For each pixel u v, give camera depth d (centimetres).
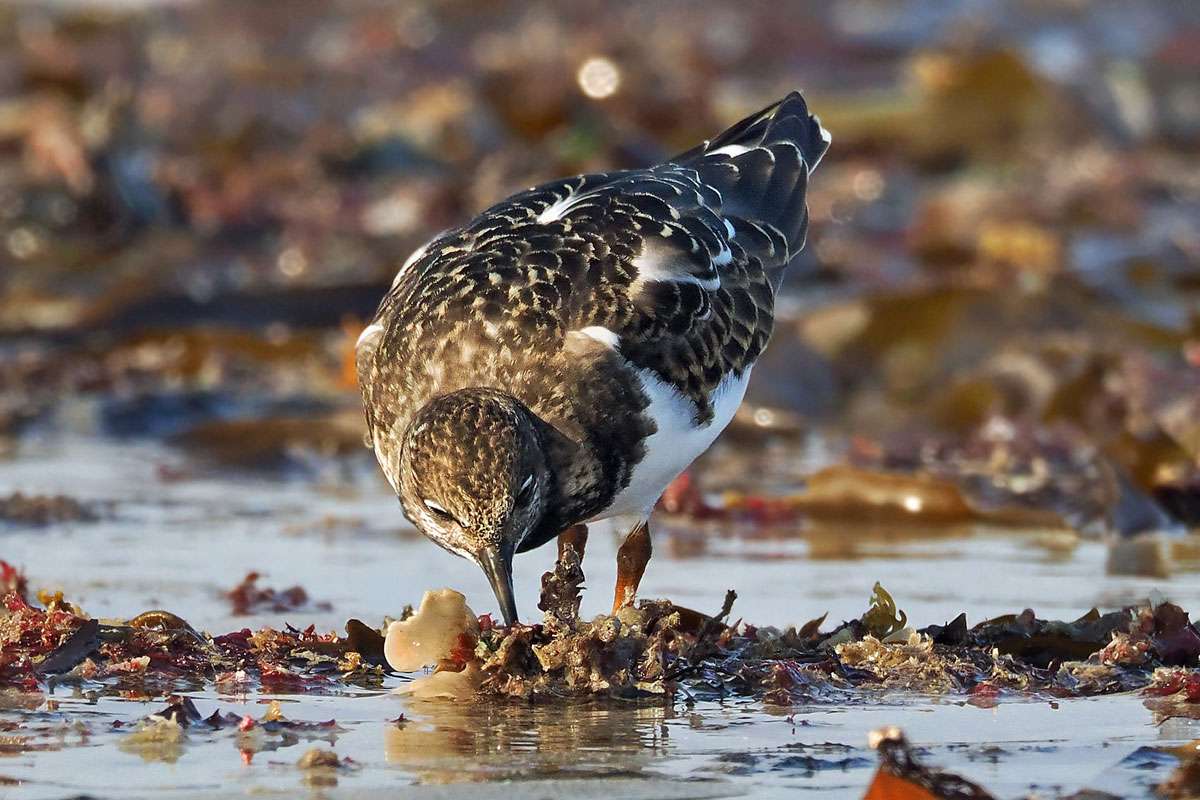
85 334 1773
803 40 3256
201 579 1027
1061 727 743
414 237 2136
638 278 882
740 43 3238
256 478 1363
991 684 805
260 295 1814
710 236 955
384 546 1123
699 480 1335
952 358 1605
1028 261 2042
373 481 1359
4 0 3198
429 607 816
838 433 1523
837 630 871
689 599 983
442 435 792
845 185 2422
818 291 1955
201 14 3288
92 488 1302
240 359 1683
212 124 2520
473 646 809
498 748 705
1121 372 1527
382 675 823
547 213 925
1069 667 827
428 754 696
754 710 769
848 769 680
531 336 852
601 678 790
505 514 788
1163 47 3192
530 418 832
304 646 844
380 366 872
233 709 761
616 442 868
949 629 867
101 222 2136
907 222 2288
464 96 2566
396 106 2617
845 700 785
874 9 3425
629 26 3244
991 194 2295
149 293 1803
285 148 2511
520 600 984
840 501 1213
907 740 667
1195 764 683
